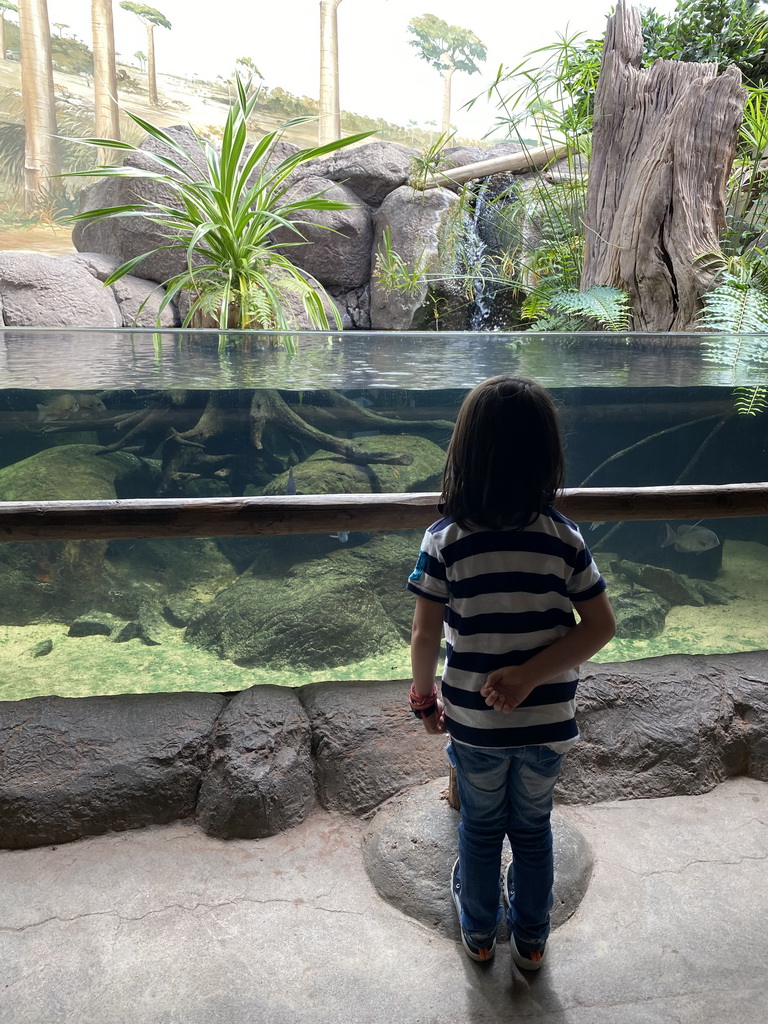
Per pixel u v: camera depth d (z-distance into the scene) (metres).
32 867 1.80
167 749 2.03
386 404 3.90
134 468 3.89
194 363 3.50
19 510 2.04
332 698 2.23
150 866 1.81
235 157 4.82
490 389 1.22
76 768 1.97
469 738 1.32
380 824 1.92
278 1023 1.37
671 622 4.35
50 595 3.78
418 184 7.14
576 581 1.29
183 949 1.55
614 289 4.61
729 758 2.22
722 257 4.36
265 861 1.84
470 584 1.28
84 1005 1.41
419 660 1.39
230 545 4.20
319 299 5.26
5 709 2.13
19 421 3.78
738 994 1.45
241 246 4.98
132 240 6.61
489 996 1.44
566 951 1.56
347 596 3.67
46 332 3.39
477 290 6.98
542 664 1.26
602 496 2.26
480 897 1.46
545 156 6.99
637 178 4.65
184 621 3.85
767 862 1.84
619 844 1.90
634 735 2.17
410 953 1.55
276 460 3.94
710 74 4.75
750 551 6.03
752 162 5.25
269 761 2.01
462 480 1.24
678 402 4.54
